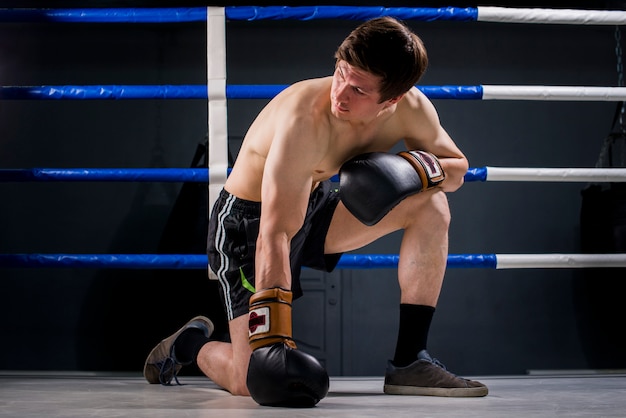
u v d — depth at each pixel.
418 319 1.89
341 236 2.02
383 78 1.50
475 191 3.93
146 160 3.84
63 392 2.03
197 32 3.86
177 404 1.67
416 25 3.93
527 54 3.96
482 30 3.95
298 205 1.62
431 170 1.77
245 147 1.96
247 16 2.67
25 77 3.82
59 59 3.84
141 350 3.76
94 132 3.84
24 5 3.76
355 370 3.81
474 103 3.95
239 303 1.94
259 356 1.56
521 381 2.45
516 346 3.89
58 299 3.77
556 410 1.52
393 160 1.71
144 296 3.78
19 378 2.74
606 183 3.88
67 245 3.81
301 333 3.80
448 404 1.64
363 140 1.80
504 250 3.92
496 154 3.94
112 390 2.11
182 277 3.79
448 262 2.62
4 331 3.76
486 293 3.90
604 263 2.64
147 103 3.86
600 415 1.42
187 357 2.26
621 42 4.02
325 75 3.86
